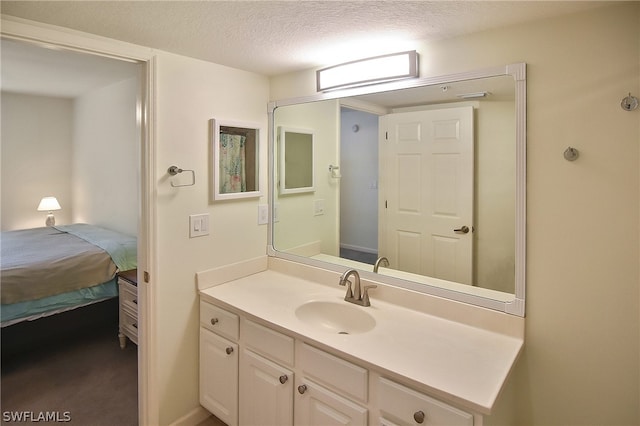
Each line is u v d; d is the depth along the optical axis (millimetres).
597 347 1346
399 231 1858
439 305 1698
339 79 1912
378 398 1331
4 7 1320
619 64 1263
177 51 1827
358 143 1978
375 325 1632
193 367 2068
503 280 1536
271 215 2385
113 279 3062
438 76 1644
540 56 1398
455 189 1657
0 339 2568
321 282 2145
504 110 1493
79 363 2771
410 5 1303
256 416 1771
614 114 1279
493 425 1197
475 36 1543
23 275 2615
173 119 1883
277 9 1347
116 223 3980
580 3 1259
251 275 2303
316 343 1488
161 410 1936
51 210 4711
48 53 2705
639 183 1249
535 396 1470
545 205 1414
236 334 1844
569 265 1381
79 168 4762
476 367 1293
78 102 4688
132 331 2881
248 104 2221
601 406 1350
